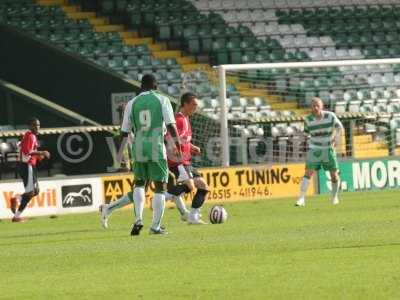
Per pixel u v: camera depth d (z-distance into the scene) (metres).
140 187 48.69
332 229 47.47
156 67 99.00
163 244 43.66
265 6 109.31
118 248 42.94
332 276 32.22
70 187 71.94
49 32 99.50
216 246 41.88
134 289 31.30
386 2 114.38
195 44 103.69
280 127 89.31
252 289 30.27
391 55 110.00
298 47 107.19
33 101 91.25
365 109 99.94
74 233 53.16
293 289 29.98
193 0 107.12
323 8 111.50
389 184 81.50
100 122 94.19
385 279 31.23
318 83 99.69
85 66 94.75
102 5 104.12
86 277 34.44
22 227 61.06
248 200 76.12
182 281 32.50
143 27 103.88
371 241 41.03
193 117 89.62
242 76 99.00
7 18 99.69
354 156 87.50
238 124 90.06
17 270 37.28
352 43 109.56
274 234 46.28
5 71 96.81
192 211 54.47
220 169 76.00
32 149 66.06
